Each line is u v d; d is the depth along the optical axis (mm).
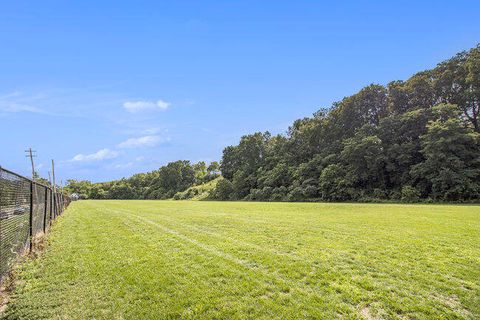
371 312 4824
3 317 4781
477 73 41156
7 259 6555
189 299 5309
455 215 18328
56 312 4887
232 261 7758
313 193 51750
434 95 47875
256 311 4848
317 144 61312
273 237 11281
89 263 7688
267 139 84312
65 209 30875
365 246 9508
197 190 86938
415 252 8617
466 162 37219
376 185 48000
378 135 47031
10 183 6816
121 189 106438
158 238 11359
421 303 5121
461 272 6727
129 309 4973
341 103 60031
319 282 6160
